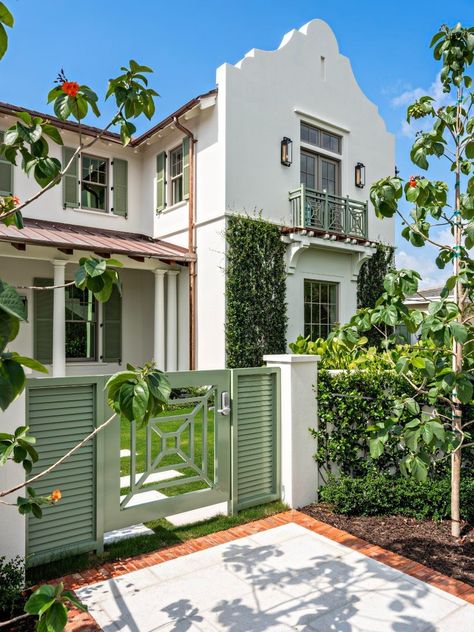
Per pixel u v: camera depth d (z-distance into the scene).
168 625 2.65
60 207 12.13
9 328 1.33
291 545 3.66
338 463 4.80
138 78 2.59
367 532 3.90
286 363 4.55
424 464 3.46
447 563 3.36
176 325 11.87
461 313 3.71
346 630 2.59
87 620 2.70
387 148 14.58
